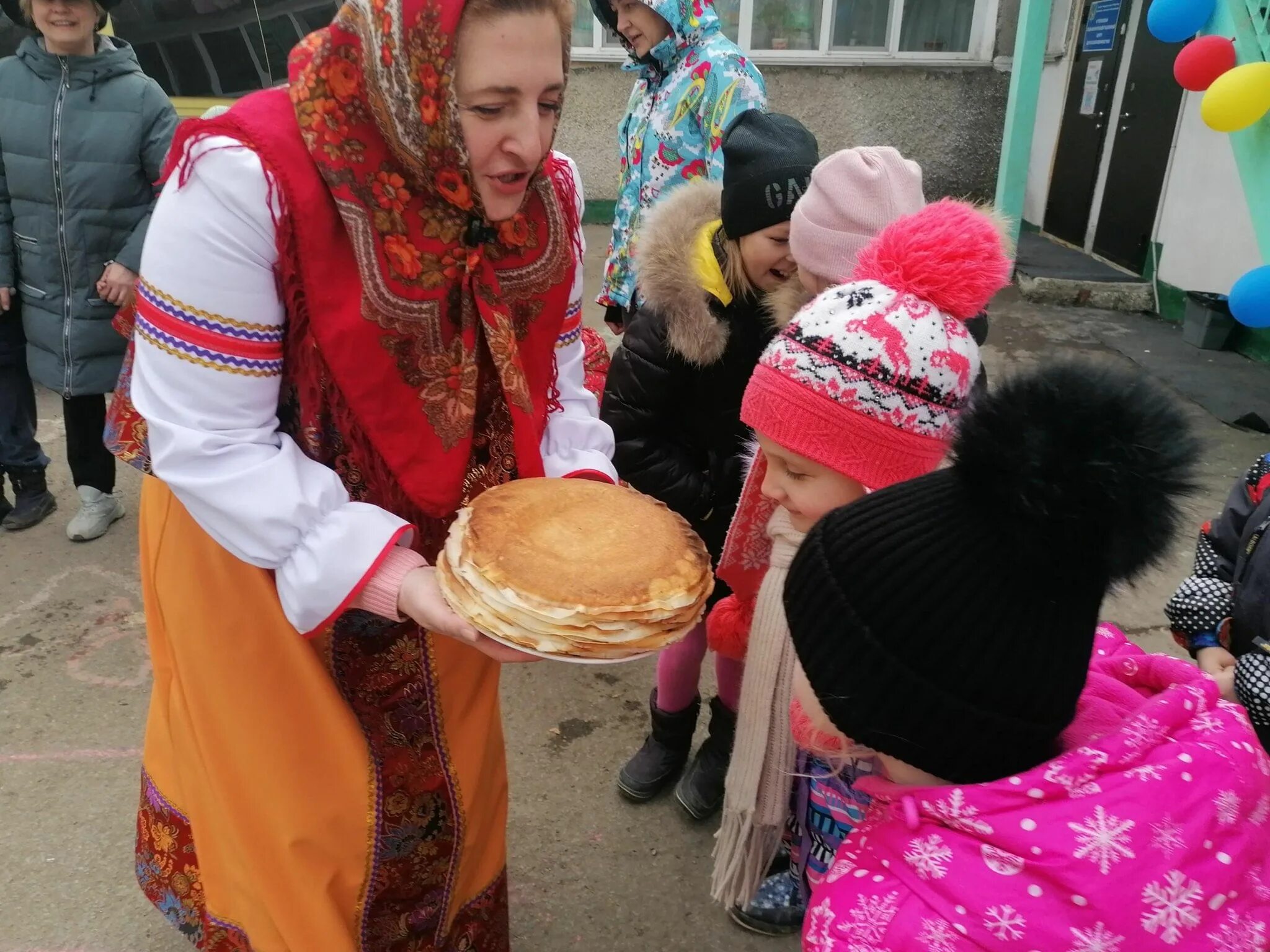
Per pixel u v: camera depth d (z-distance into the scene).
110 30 4.47
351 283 1.09
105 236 2.99
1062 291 6.64
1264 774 0.92
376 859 1.35
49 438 4.17
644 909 1.97
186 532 1.27
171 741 1.40
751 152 1.62
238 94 4.64
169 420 1.09
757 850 1.55
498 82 1.01
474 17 0.99
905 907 0.87
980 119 8.70
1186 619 1.71
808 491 1.30
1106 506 0.77
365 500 1.25
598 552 1.12
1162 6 4.52
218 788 1.30
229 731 1.28
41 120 2.88
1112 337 5.88
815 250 1.48
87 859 2.07
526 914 1.95
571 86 8.55
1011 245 1.35
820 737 1.12
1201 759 0.88
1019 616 0.82
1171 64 6.36
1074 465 0.76
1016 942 0.82
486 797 1.52
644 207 3.32
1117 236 7.09
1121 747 0.87
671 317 1.69
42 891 1.99
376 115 1.05
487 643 1.08
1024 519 0.79
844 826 1.37
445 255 1.15
